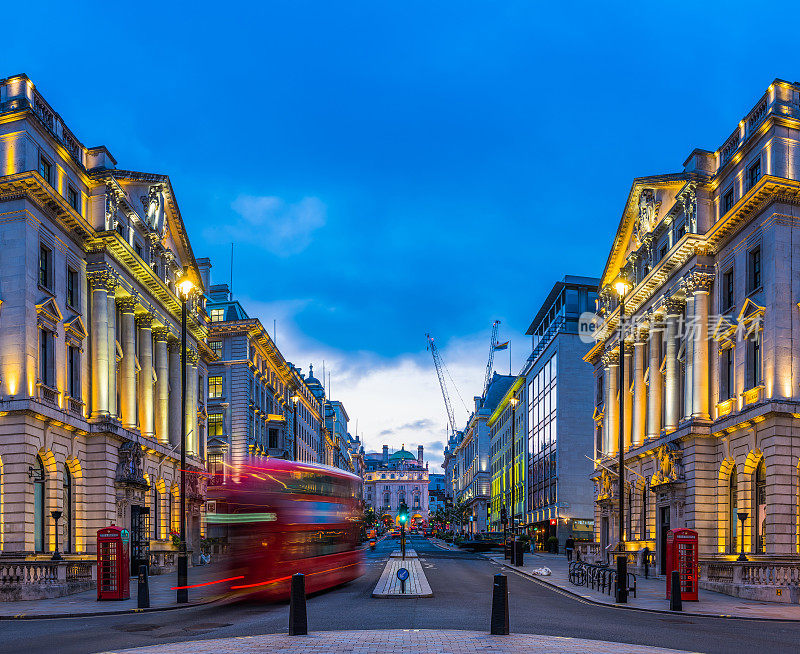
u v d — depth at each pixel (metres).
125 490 41.72
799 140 37.56
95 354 41.66
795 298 36.44
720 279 41.53
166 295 50.53
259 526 26.41
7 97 37.66
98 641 17.84
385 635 16.86
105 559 29.44
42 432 36.19
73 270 40.84
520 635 16.98
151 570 44.09
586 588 34.16
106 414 41.31
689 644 17.17
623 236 55.88
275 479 27.16
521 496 100.75
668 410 44.78
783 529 34.56
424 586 32.31
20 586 29.84
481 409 144.25
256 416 77.81
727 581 33.84
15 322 35.56
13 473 34.50
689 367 42.38
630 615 23.83
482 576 41.88
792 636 19.47
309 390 115.25
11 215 36.31
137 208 49.19
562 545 77.31
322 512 30.20
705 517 40.03
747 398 37.78
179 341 54.31
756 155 38.66
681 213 45.47
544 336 93.50
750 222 38.72
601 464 58.12
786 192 36.59
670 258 44.25
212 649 14.89
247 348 74.25
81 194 42.19
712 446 40.81
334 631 17.86
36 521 36.22
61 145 39.62
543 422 87.62
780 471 34.94
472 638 16.33
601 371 63.41
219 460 71.06
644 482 49.59
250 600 27.14
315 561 28.86
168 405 53.00
